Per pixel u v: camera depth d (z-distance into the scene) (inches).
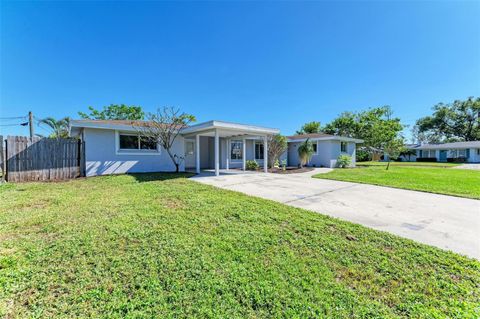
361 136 1014.4
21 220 158.1
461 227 157.5
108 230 139.7
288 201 227.5
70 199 217.8
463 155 1262.3
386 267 105.3
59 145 368.5
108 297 82.3
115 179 341.7
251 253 115.7
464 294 87.4
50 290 85.8
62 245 119.8
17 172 331.3
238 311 77.2
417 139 1801.2
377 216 181.6
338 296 85.7
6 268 98.6
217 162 409.7
